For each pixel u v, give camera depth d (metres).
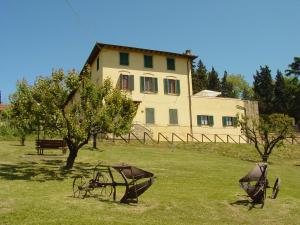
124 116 20.83
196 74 94.88
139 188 13.58
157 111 42.38
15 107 19.25
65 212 11.44
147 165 23.61
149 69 42.81
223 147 35.75
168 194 15.33
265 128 29.84
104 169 21.53
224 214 12.68
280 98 84.69
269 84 90.62
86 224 10.14
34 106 18.83
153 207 13.00
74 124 19.61
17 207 11.73
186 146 35.56
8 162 22.33
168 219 11.61
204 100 45.34
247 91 106.25
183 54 44.50
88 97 20.19
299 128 60.88
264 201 14.48
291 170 27.31
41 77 19.38
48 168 20.75
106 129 19.94
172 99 43.47
